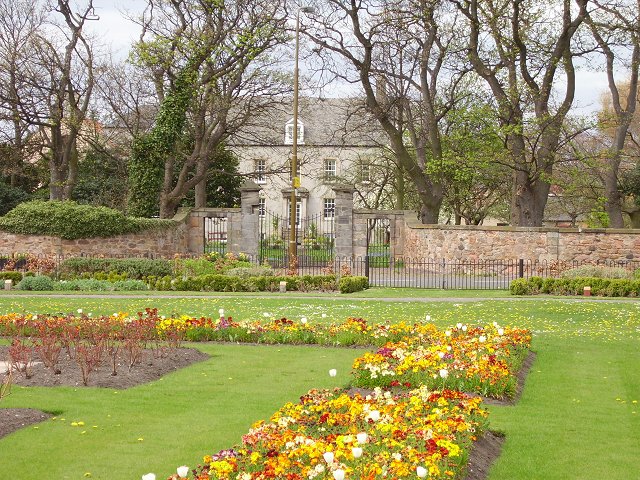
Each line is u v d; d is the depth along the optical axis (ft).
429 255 114.73
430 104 121.60
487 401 34.32
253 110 135.64
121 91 135.33
